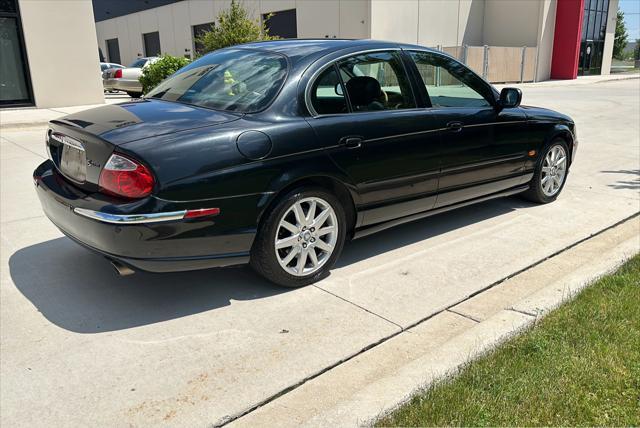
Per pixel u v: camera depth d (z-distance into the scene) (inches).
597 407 96.8
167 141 124.6
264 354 118.9
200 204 125.3
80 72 590.2
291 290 149.6
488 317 135.3
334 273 161.2
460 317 135.7
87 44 589.3
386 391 103.4
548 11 1258.6
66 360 116.4
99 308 139.1
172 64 600.4
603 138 403.9
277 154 134.9
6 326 129.8
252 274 159.3
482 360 111.4
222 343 123.2
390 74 165.8
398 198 165.8
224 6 1307.8
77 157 136.4
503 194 211.0
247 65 156.1
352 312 137.6
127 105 154.0
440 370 109.5
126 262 125.5
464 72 188.5
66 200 132.1
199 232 127.1
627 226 205.2
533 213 220.5
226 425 97.1
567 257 174.4
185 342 123.6
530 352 113.5
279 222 139.7
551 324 124.9
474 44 1305.4
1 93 549.6
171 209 122.3
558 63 1330.0
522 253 177.5
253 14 1243.8
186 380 109.7
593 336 118.4
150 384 108.5
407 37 1094.4
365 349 121.3
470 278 158.2
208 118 135.8
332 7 1071.6
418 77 173.2
